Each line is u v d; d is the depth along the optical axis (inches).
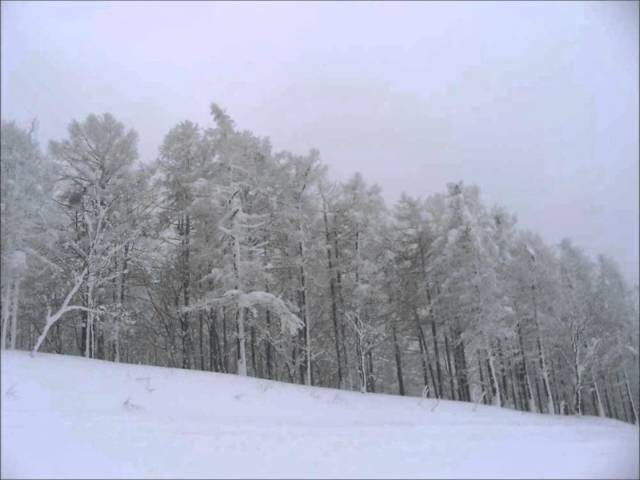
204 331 1167.6
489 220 1203.9
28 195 635.5
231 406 560.7
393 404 754.8
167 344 1094.4
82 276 698.2
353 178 1109.7
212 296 847.7
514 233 1321.4
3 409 400.8
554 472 432.5
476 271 1059.3
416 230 1238.3
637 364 1369.3
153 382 583.5
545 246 1264.8
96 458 347.9
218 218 900.6
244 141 965.2
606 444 581.9
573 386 1283.2
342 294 1029.2
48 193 687.1
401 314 1176.2
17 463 323.6
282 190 1020.5
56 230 722.8
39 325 927.7
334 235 1096.2
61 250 808.3
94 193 859.4
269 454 399.5
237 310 850.8
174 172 1008.9
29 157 651.5
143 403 501.7
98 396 488.7
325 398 704.4
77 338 987.9
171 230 1017.5
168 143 1010.1
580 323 1235.2
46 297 868.6
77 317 897.5
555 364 1405.0
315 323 1109.7
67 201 868.6
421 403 804.6
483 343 1034.7
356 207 1076.5
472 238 1079.0
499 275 1142.3
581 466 461.4
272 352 1192.2
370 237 1061.8
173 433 415.8
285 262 1018.1
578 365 1218.6
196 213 924.6
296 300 1069.8
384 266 1123.9
